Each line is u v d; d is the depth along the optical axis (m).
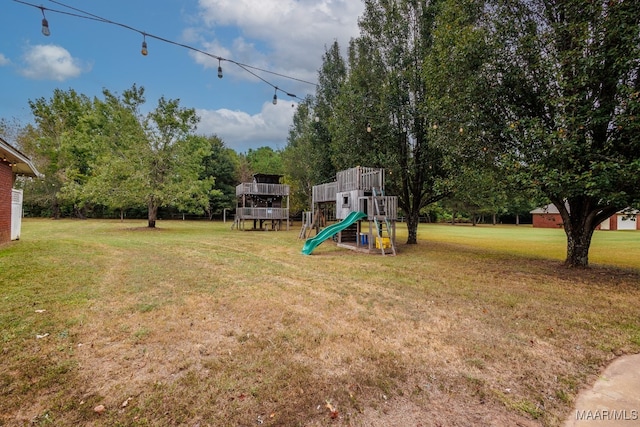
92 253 8.70
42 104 29.86
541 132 5.80
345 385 2.56
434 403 2.35
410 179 13.02
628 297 5.18
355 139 12.43
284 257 9.25
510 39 6.62
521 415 2.22
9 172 9.67
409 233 13.60
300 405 2.30
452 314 4.28
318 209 15.93
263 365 2.83
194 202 20.92
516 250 11.84
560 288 5.73
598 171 5.32
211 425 2.07
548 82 6.19
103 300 4.57
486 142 7.20
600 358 3.08
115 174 18.55
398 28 11.62
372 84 12.21
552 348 3.28
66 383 2.49
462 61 6.88
